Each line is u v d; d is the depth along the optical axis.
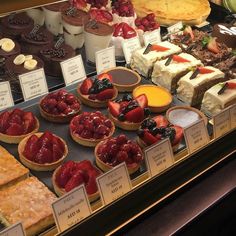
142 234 0.58
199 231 0.67
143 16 0.90
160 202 0.61
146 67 0.77
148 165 0.56
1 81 0.66
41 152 0.56
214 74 0.75
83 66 0.72
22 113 0.61
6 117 0.60
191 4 0.95
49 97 0.65
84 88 0.69
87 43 0.76
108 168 0.56
